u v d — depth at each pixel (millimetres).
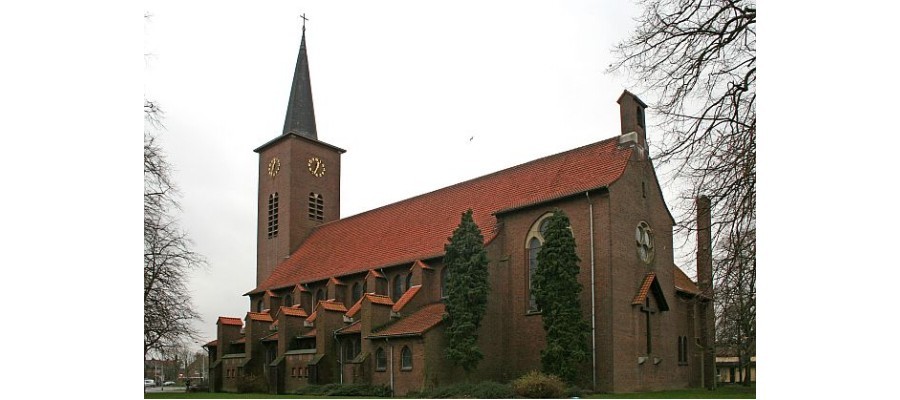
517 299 41281
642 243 40844
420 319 41406
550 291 35906
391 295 48531
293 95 71812
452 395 35000
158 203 33875
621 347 36969
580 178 42125
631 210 40094
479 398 33812
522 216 42250
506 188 47562
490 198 47969
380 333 41625
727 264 17312
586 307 37969
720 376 74250
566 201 40219
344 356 45688
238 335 60000
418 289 44781
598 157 42719
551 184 43812
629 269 38906
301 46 73500
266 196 70375
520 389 33094
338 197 71688
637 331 38188
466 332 37625
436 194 54375
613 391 35938
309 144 69938
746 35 17344
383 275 49000
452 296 38656
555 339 35281
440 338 39062
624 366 36906
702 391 39000
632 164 40875
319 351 46281
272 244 68500
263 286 62438
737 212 16906
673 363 41875
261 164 71938
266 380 53000
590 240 38500
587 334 36250
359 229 59188
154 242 36188
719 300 18859
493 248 42344
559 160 45625
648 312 39531
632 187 40531
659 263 42125
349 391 40938
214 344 60844
